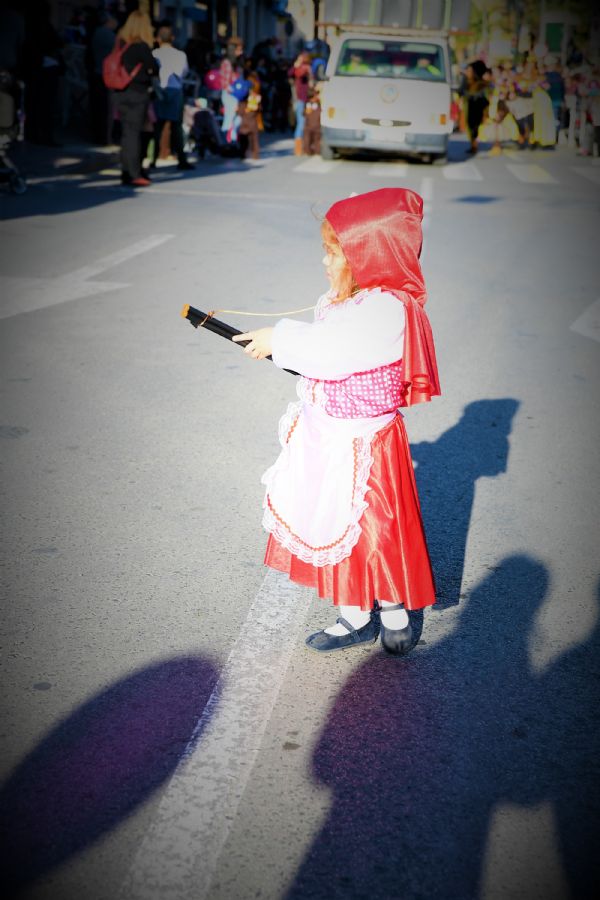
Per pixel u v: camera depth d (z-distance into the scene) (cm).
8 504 408
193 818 240
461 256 979
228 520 402
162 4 2728
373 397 276
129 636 317
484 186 1546
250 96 1820
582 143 2272
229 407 531
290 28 4775
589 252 1018
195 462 457
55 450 466
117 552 372
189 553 374
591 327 726
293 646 316
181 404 533
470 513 417
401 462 289
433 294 818
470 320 738
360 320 263
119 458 459
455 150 2356
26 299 738
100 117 1792
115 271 842
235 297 771
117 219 1103
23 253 901
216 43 2852
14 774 253
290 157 1945
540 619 337
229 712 281
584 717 285
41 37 1641
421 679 301
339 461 282
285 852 230
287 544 295
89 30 1783
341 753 266
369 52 1797
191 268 867
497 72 2416
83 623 324
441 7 1758
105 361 600
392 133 1781
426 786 254
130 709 281
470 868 228
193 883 221
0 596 338
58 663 301
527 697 294
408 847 233
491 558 379
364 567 289
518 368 623
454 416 535
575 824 243
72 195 1266
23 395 537
